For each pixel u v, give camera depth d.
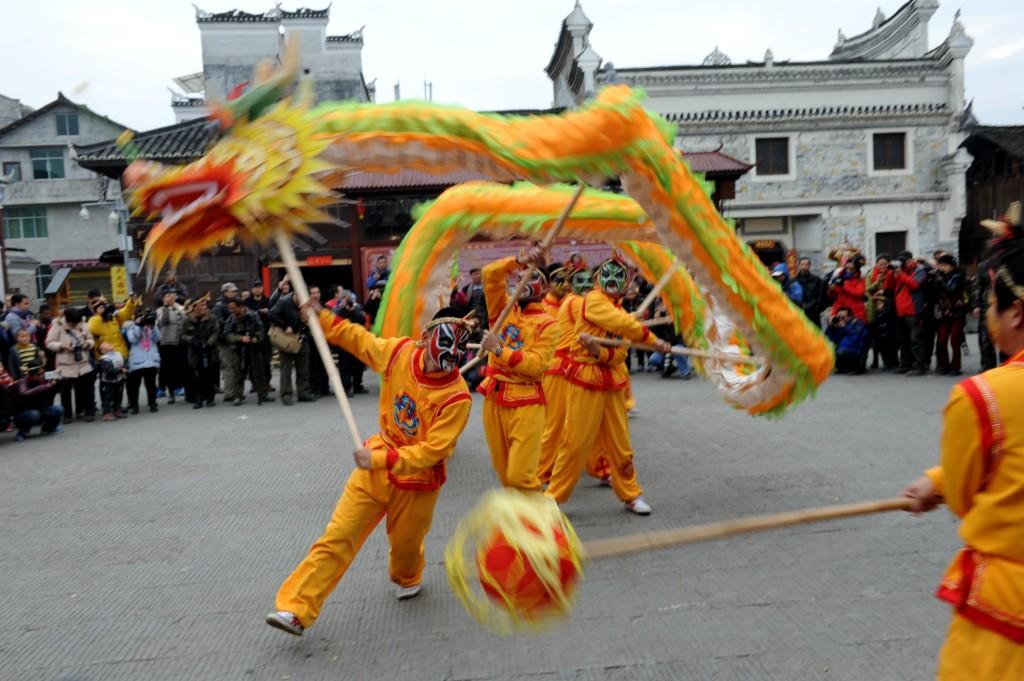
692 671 3.60
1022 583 1.98
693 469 7.07
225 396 12.32
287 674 3.72
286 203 3.78
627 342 5.74
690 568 4.80
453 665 3.75
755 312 5.08
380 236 18.03
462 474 7.26
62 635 4.23
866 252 23.59
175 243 3.86
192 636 4.16
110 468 8.20
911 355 12.38
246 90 3.99
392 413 4.14
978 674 2.04
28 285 34.09
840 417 9.02
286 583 3.96
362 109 4.11
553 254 16.83
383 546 5.42
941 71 23.27
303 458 8.20
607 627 4.07
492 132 4.21
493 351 5.25
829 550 4.98
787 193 23.38
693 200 4.77
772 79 23.03
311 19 28.11
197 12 26.67
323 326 4.11
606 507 6.13
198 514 6.39
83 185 35.22
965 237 25.14
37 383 10.35
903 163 23.62
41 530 6.16
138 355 11.84
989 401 2.00
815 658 3.66
